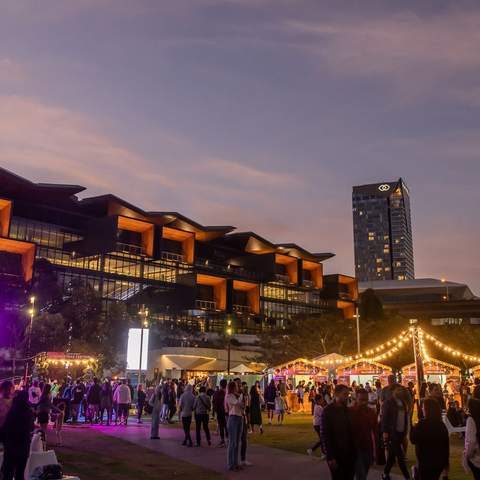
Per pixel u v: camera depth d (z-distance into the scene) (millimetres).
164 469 13023
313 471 12711
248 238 106438
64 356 39562
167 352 60594
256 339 81188
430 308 123188
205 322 88938
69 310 57594
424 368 38906
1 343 49719
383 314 80188
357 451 8312
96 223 81312
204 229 95125
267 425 26781
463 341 67125
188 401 17891
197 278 89938
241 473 12477
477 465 8367
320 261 121250
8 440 9031
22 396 9250
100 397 25734
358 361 40594
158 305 84625
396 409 11008
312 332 71625
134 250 84000
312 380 42125
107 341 55750
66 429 23156
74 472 12484
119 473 12438
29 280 66188
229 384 13531
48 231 79500
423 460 7676
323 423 7945
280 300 104500
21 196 77625
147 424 26891
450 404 17938
